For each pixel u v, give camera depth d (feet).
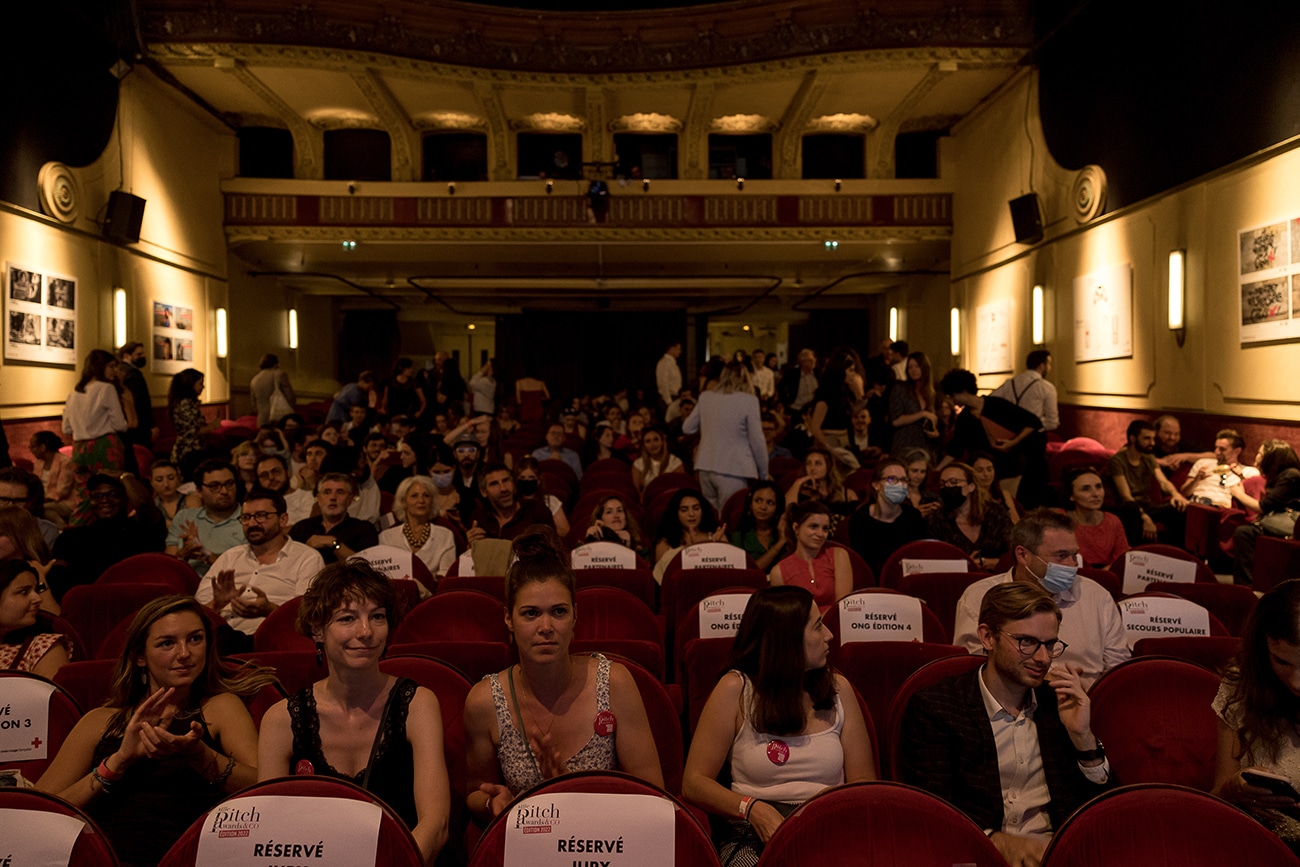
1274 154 26.08
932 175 54.19
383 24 42.70
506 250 55.31
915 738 9.34
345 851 6.45
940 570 17.03
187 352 48.96
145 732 8.58
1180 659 10.14
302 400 63.93
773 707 9.08
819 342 70.03
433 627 14.06
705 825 9.04
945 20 41.29
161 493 24.08
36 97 35.14
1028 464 27.07
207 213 51.47
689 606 16.26
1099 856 6.44
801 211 52.70
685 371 72.64
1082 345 38.22
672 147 54.80
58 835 6.64
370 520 24.08
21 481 19.94
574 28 44.91
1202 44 29.43
